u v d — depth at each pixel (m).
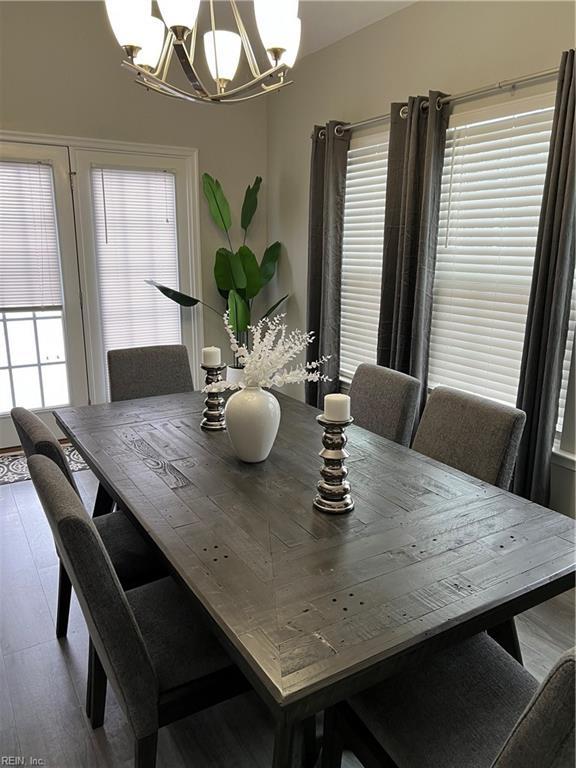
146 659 1.23
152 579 1.81
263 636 1.06
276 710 0.94
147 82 1.83
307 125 4.08
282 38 1.68
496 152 2.76
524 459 2.57
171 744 1.65
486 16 2.70
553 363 2.42
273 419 1.88
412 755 1.10
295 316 4.53
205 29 3.77
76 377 4.11
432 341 3.26
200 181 4.30
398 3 3.10
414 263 3.11
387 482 1.78
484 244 2.88
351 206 3.81
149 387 2.97
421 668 1.31
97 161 3.88
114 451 2.04
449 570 1.29
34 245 3.79
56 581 2.45
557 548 1.39
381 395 2.46
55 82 3.62
